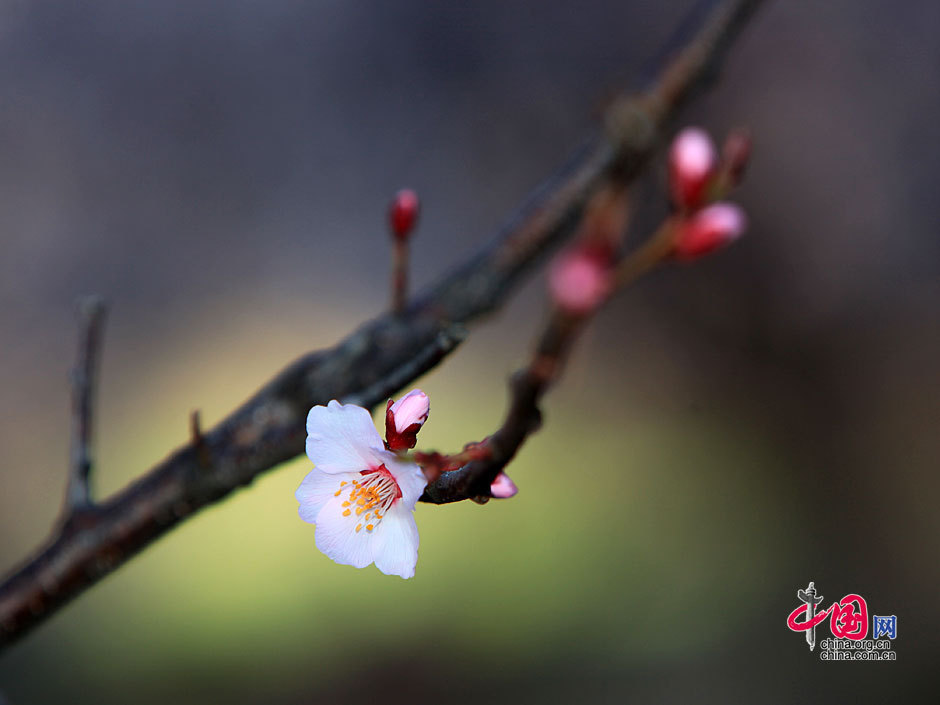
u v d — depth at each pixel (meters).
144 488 0.47
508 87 2.54
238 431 0.46
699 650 1.43
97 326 0.49
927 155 2.07
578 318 0.39
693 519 1.74
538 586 1.54
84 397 0.48
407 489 0.43
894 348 1.98
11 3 2.70
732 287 2.09
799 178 2.10
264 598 1.51
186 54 2.78
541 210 0.44
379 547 0.43
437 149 2.65
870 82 2.12
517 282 0.45
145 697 1.34
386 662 1.42
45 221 2.64
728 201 2.09
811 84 2.13
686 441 1.95
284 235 2.74
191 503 0.47
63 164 2.68
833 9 2.12
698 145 0.40
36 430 2.27
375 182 2.73
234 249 2.72
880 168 2.09
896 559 1.65
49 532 1.93
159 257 2.68
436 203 2.63
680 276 2.10
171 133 2.76
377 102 2.71
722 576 1.58
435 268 2.55
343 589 1.54
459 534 1.64
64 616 1.45
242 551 1.60
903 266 2.04
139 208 2.70
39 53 2.71
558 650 1.44
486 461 0.42
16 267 2.57
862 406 1.92
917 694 1.29
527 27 2.51
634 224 1.26
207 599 1.51
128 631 1.45
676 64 0.41
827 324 2.03
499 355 2.29
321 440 0.44
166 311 2.63
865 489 1.80
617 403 2.04
